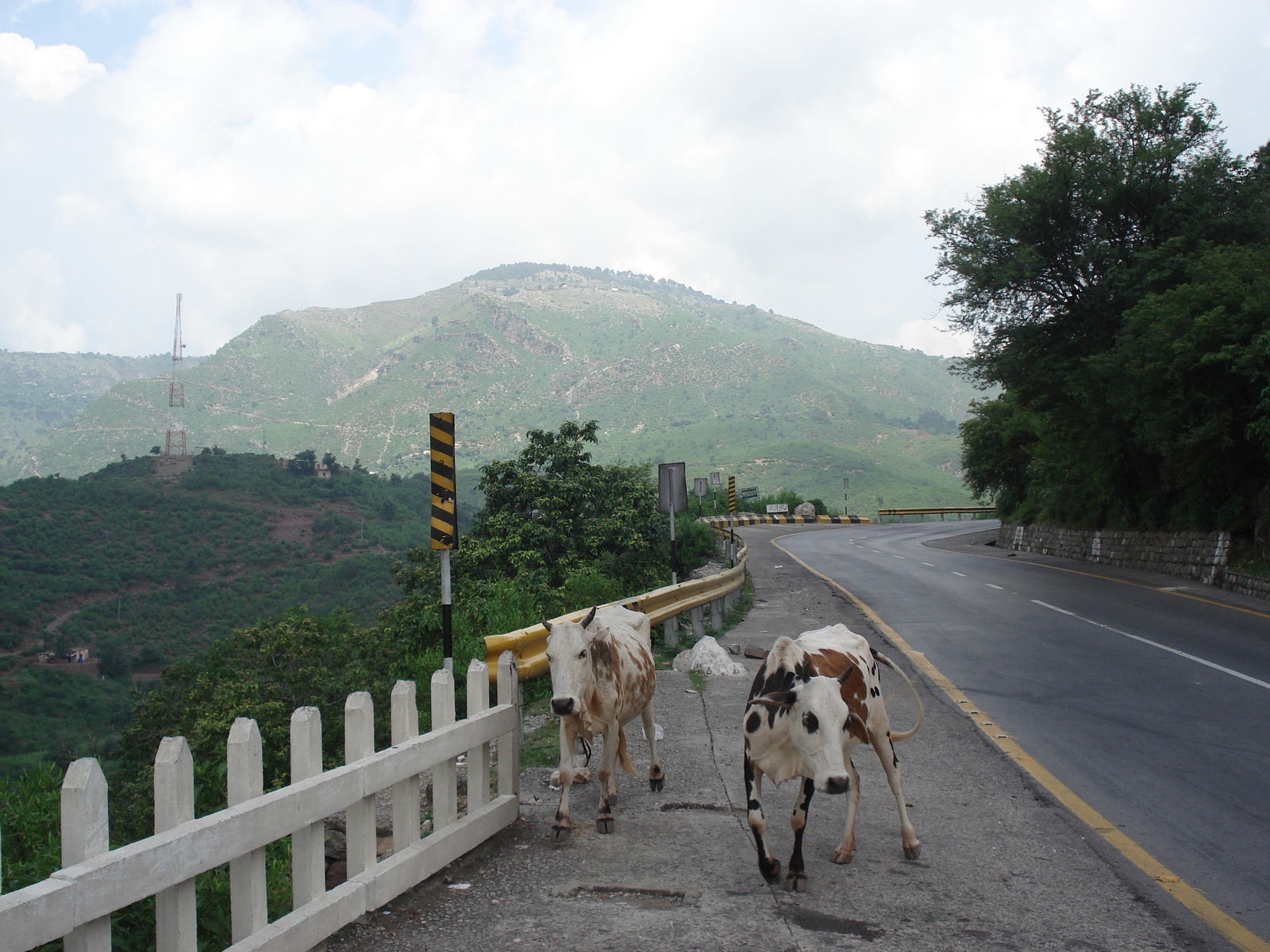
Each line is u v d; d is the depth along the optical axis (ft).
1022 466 149.38
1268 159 87.40
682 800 21.49
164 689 54.60
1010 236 87.71
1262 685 35.83
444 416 29.09
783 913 15.24
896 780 18.08
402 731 16.67
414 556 67.51
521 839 18.89
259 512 403.95
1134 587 74.79
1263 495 72.28
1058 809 21.20
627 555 72.08
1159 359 71.97
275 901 16.58
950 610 60.49
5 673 202.90
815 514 247.70
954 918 15.19
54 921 9.71
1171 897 16.28
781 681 16.21
